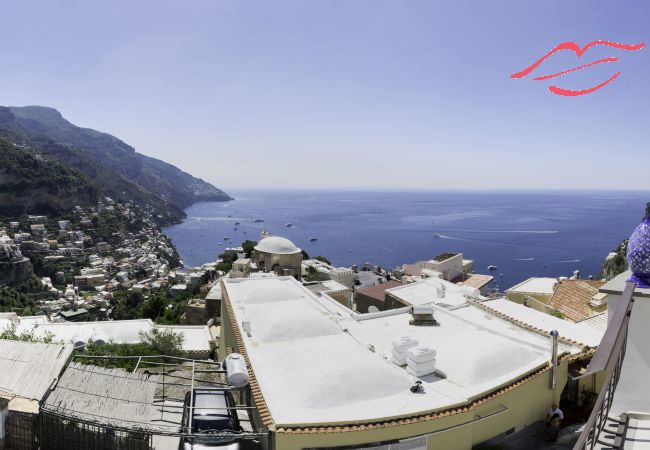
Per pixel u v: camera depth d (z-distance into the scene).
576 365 18.39
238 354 16.80
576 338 20.77
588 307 30.53
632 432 7.04
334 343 18.28
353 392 14.42
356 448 12.91
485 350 17.06
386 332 20.69
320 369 15.42
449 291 38.44
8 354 15.51
